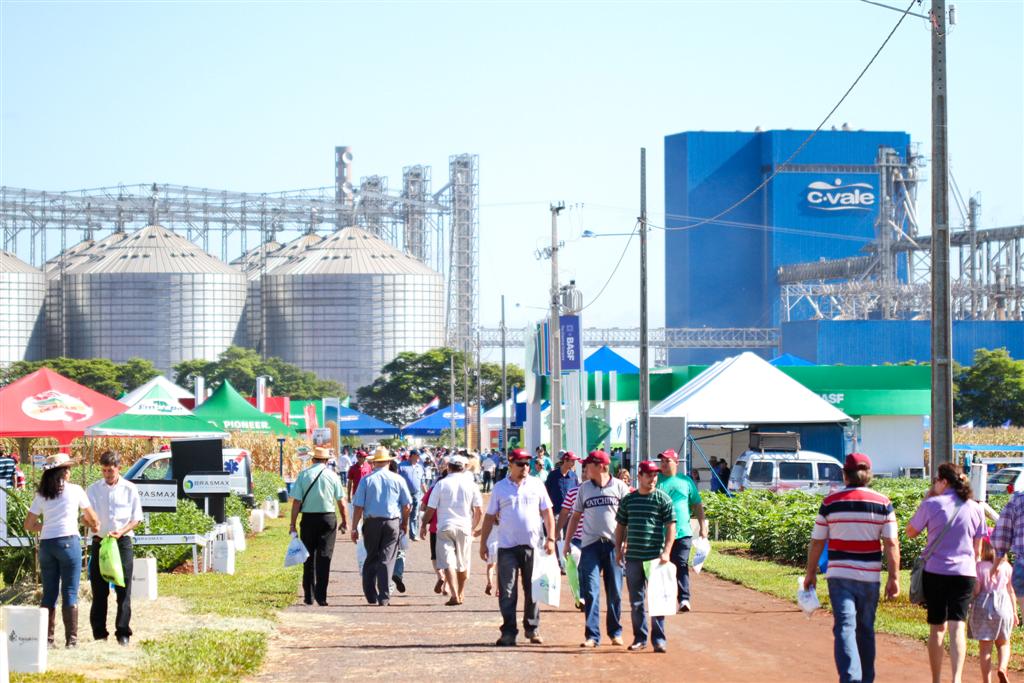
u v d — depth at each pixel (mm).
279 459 83312
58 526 20281
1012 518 17031
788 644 21078
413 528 42875
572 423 61969
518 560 21188
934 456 25016
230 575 32625
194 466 40031
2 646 15977
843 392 82688
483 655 20047
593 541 20844
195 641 20750
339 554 41062
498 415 124375
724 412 57625
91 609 21125
